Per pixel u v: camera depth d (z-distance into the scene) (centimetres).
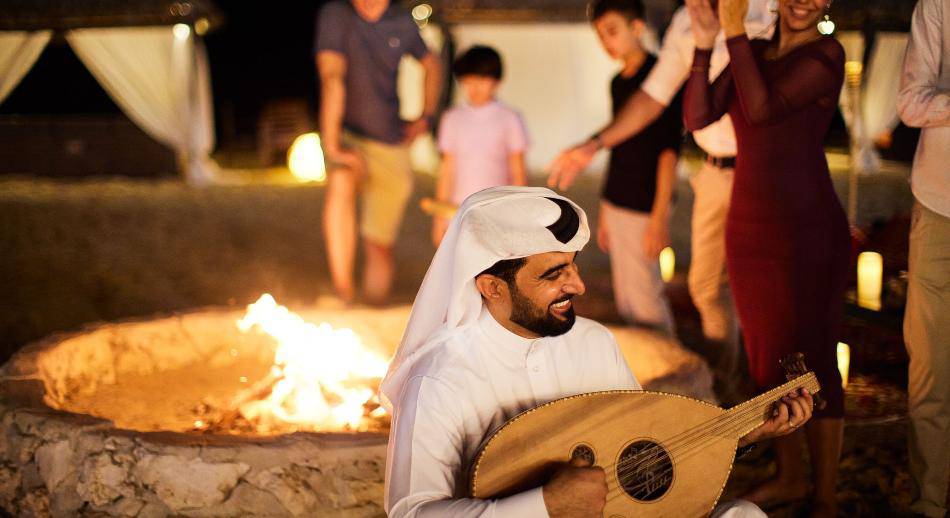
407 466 216
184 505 289
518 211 219
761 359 334
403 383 238
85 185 1617
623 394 228
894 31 1454
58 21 1627
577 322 246
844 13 1402
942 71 311
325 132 628
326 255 925
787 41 317
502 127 563
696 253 450
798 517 335
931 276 319
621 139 420
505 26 1805
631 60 471
